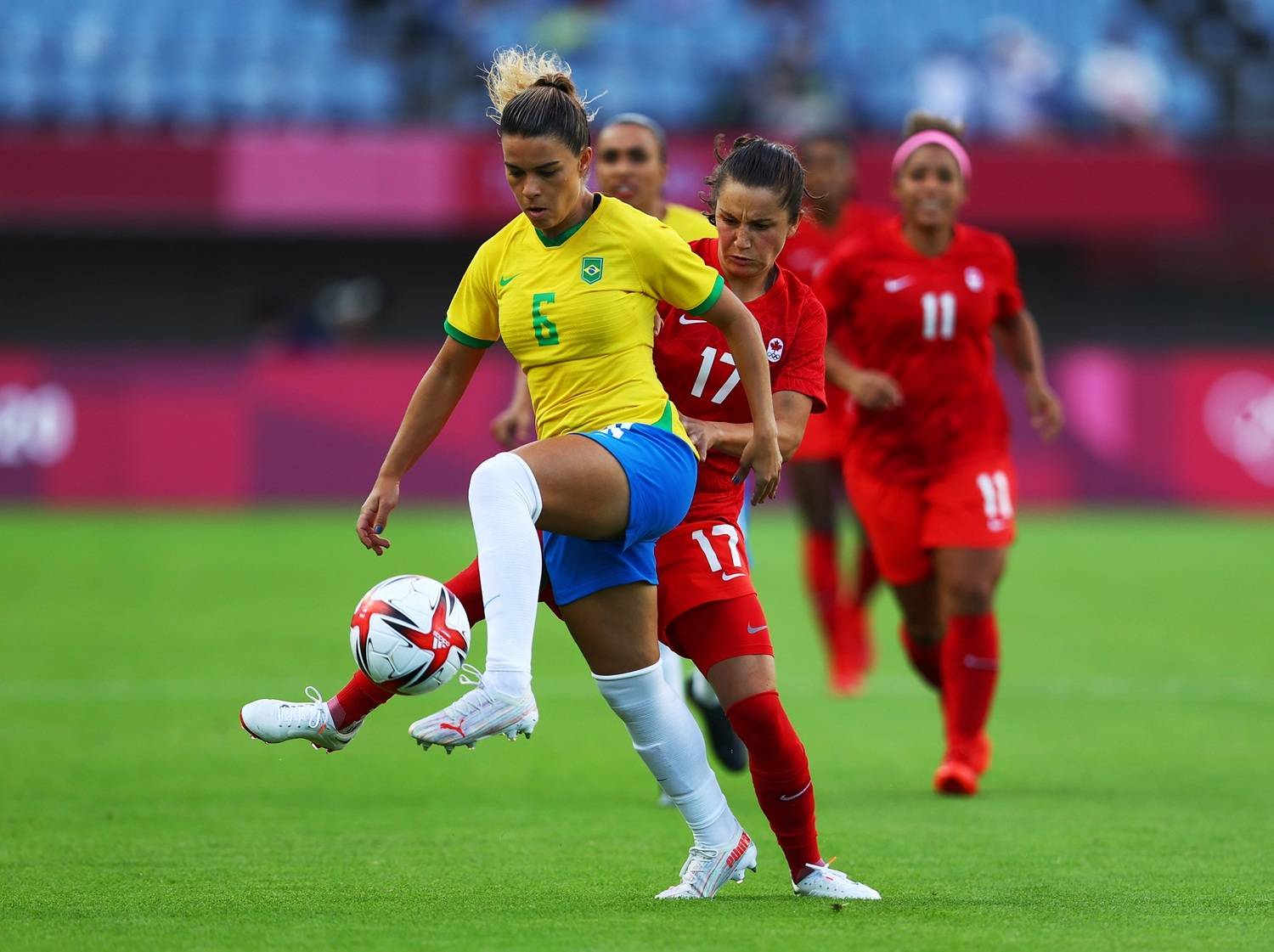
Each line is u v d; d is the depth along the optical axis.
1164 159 73.75
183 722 28.86
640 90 78.38
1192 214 74.06
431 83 79.38
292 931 14.88
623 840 20.02
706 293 15.95
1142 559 53.78
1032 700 32.59
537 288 15.95
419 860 18.66
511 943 14.36
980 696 23.97
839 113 77.88
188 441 64.38
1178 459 67.75
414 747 27.39
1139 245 83.06
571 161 15.49
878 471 25.50
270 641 37.47
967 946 14.35
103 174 71.25
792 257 33.00
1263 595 46.69
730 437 16.81
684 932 14.80
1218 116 81.31
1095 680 34.75
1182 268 83.56
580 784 24.34
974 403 25.00
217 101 78.50
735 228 16.95
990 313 25.06
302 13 81.38
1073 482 67.56
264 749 26.78
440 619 15.46
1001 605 45.06
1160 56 82.75
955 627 24.23
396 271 80.19
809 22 82.88
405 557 50.56
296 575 47.44
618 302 15.83
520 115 15.40
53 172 71.12
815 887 16.78
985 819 21.67
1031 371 26.83
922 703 32.31
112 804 22.31
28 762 25.38
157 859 18.64
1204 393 68.06
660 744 16.42
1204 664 36.72
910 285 24.81
